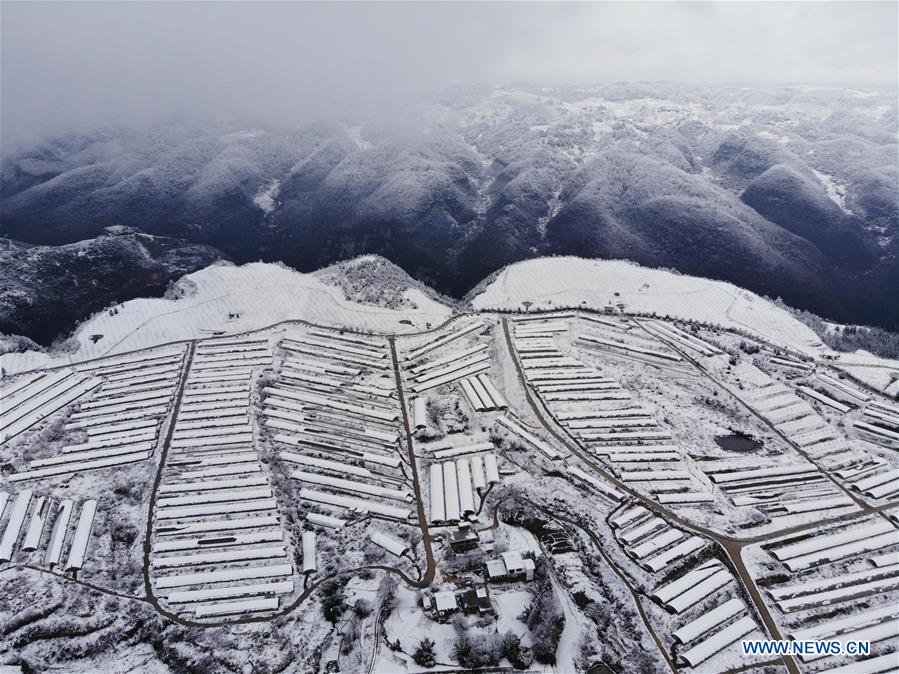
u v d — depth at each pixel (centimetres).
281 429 13788
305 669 8806
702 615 9400
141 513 11425
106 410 14450
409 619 9106
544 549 10419
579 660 8531
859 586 9912
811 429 14062
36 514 11294
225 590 9850
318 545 10812
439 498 11731
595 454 13050
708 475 12675
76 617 9438
